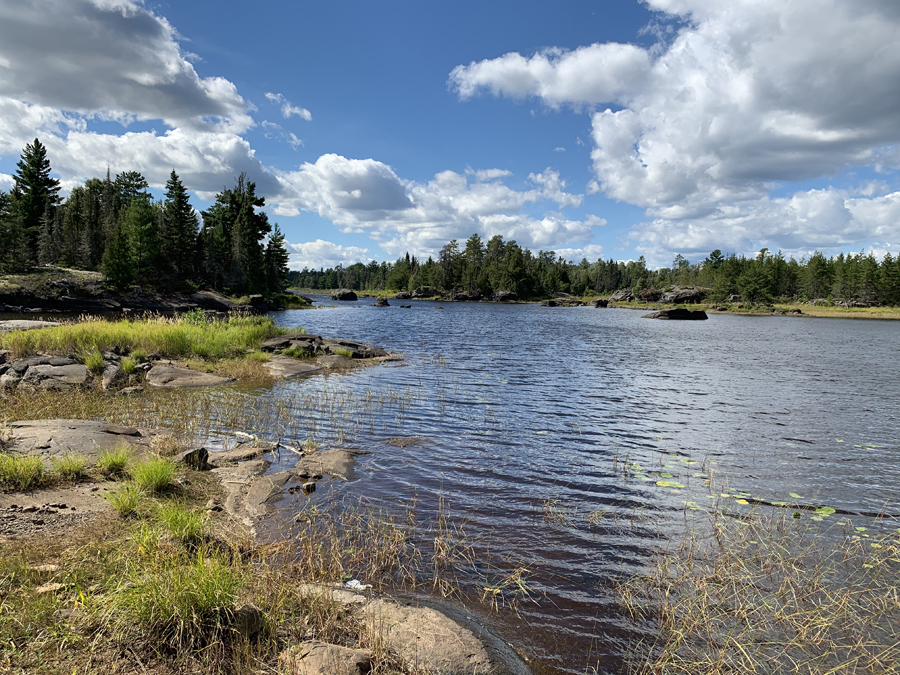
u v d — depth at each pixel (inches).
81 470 273.4
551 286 5915.4
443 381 720.3
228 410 492.4
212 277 3061.0
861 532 264.8
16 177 3218.5
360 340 1301.7
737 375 836.6
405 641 166.4
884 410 573.6
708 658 167.5
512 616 189.6
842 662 166.2
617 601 200.8
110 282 2308.1
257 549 221.6
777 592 207.2
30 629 137.5
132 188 3996.1
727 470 364.2
